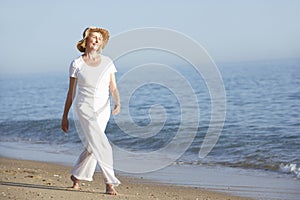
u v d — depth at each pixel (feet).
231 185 25.49
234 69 168.04
